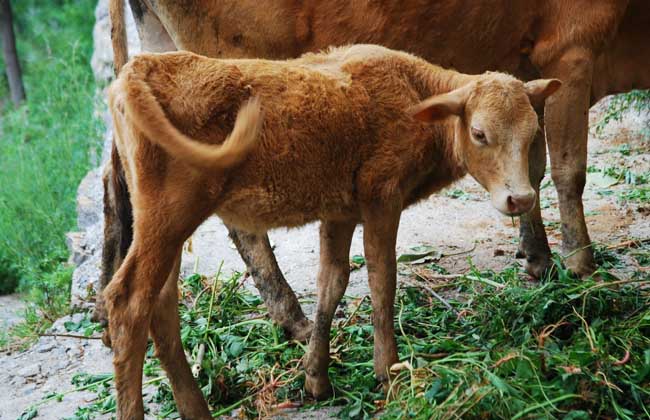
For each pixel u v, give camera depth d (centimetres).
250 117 432
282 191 492
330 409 530
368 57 517
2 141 1560
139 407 477
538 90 499
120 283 475
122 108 471
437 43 665
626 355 507
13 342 749
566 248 658
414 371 504
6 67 1797
